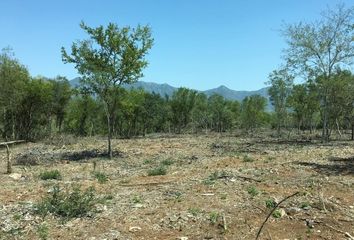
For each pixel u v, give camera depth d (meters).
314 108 50.34
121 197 13.06
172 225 10.11
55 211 11.11
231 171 18.06
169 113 71.94
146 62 28.27
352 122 43.19
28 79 48.22
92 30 27.34
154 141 43.53
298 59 38.75
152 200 12.52
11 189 14.75
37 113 51.22
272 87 49.53
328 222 10.26
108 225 10.18
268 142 39.22
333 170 18.39
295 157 24.19
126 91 29.33
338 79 37.44
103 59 27.62
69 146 37.47
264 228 9.87
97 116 58.16
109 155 27.41
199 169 19.72
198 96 74.31
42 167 22.81
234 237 9.32
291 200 12.16
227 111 74.56
